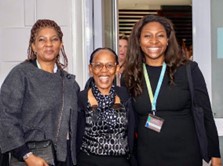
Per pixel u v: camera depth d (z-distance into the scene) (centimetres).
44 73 243
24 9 373
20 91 235
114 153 251
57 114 244
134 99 258
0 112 236
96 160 251
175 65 254
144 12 861
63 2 372
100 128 252
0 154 242
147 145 253
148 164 252
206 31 362
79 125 255
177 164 249
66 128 246
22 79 237
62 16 372
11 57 375
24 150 234
